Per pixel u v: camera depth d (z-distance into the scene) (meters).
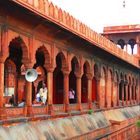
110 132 26.28
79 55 23.00
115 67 32.72
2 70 14.83
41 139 16.23
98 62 27.17
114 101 32.59
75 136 19.20
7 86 23.09
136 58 40.91
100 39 25.53
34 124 16.69
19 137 14.82
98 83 27.38
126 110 35.97
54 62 19.38
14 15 15.31
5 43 15.05
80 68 23.06
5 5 14.37
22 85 24.03
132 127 34.56
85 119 22.94
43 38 18.33
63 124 19.42
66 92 21.05
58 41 19.92
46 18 16.75
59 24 18.02
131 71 40.56
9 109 15.27
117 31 45.62
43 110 18.12
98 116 25.94
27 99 16.77
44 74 26.73
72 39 20.92
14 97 23.55
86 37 21.67
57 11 18.52
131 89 40.91
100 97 28.08
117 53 30.47
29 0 15.73
